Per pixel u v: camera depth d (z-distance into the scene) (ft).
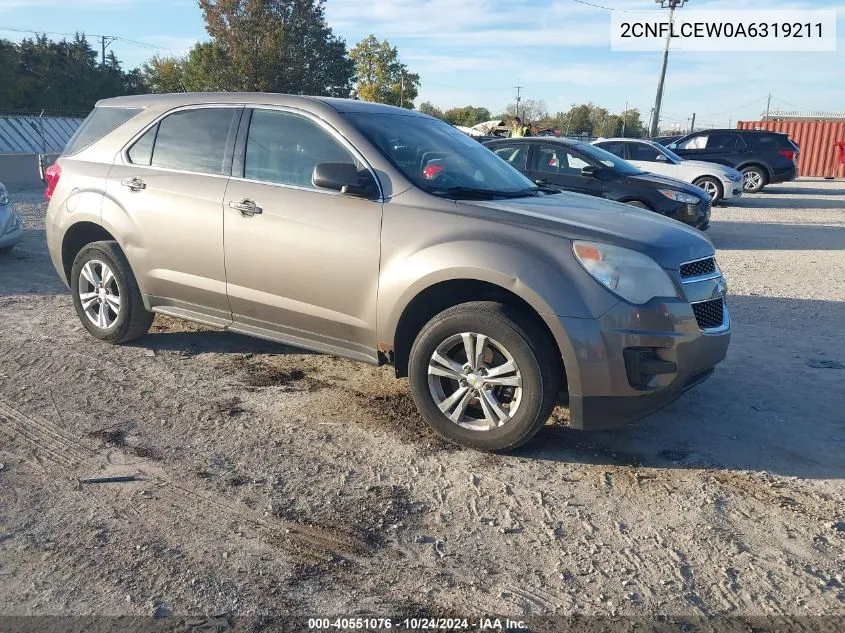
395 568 9.61
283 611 8.71
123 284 17.12
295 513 10.82
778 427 14.33
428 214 13.00
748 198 65.31
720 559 9.96
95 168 17.44
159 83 225.76
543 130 65.00
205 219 15.38
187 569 9.43
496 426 12.64
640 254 11.89
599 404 11.97
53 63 208.13
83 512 10.70
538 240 12.16
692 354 12.23
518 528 10.61
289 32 181.06
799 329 21.31
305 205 14.12
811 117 150.92
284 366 17.15
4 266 27.22
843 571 9.75
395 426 13.96
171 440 13.12
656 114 111.86
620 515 11.03
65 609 8.63
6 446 12.73
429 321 13.07
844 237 41.19
